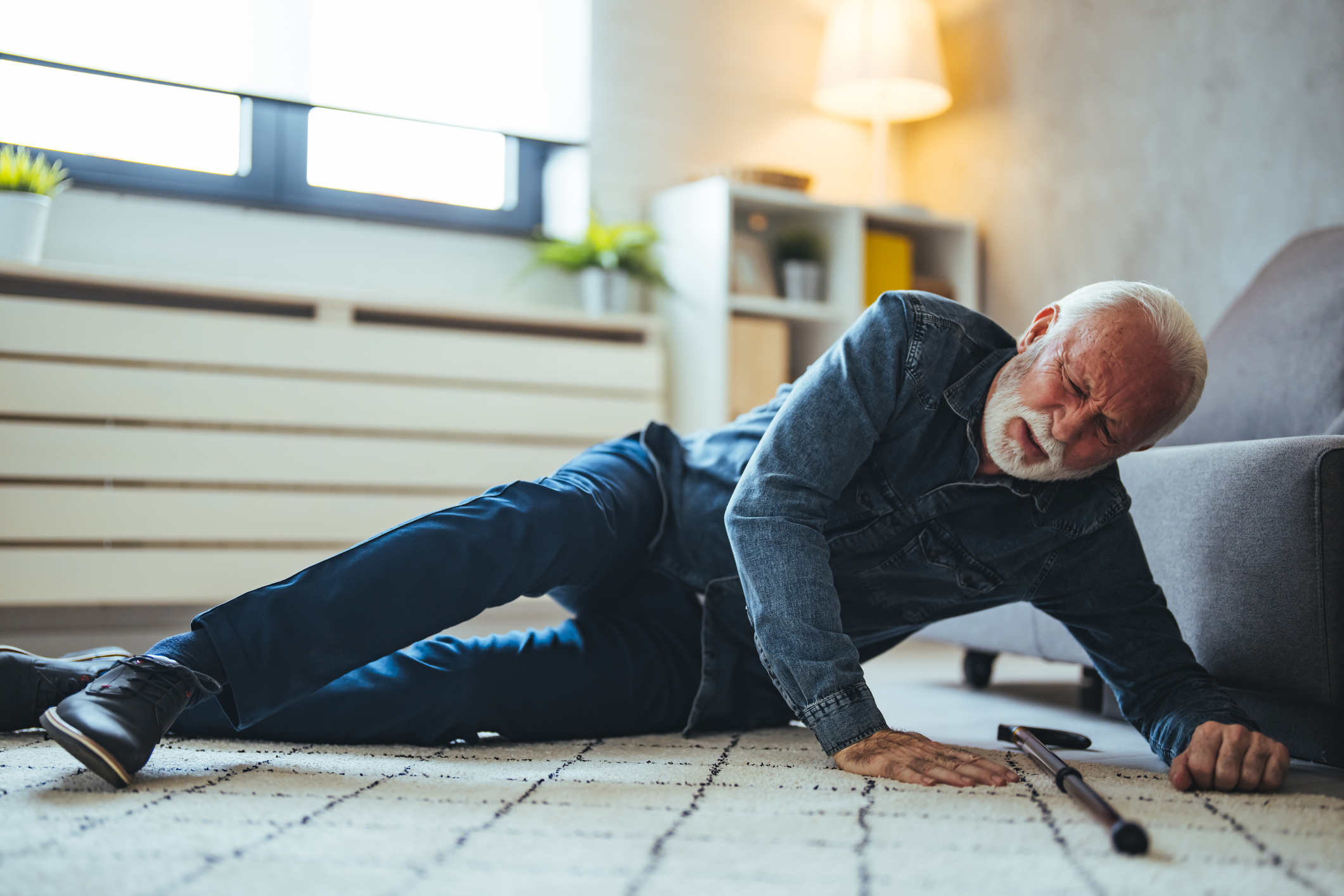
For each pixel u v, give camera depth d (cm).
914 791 103
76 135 260
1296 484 129
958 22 350
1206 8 270
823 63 332
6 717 125
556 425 282
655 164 326
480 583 118
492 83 303
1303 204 247
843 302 315
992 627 196
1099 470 122
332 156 289
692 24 334
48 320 233
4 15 248
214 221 272
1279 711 135
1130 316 108
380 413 262
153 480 241
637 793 102
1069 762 128
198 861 78
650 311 323
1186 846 86
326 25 280
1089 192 302
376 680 127
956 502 124
